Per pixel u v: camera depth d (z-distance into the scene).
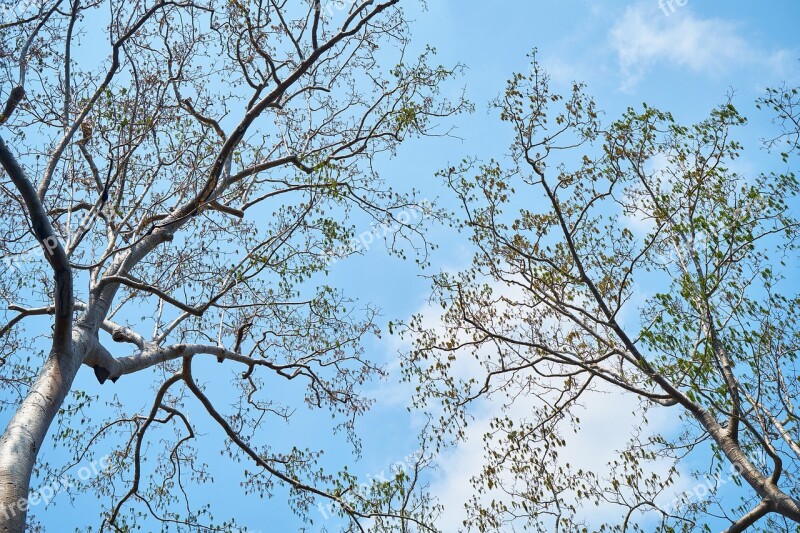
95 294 10.78
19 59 10.45
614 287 12.56
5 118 10.06
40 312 11.62
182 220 12.53
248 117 12.24
